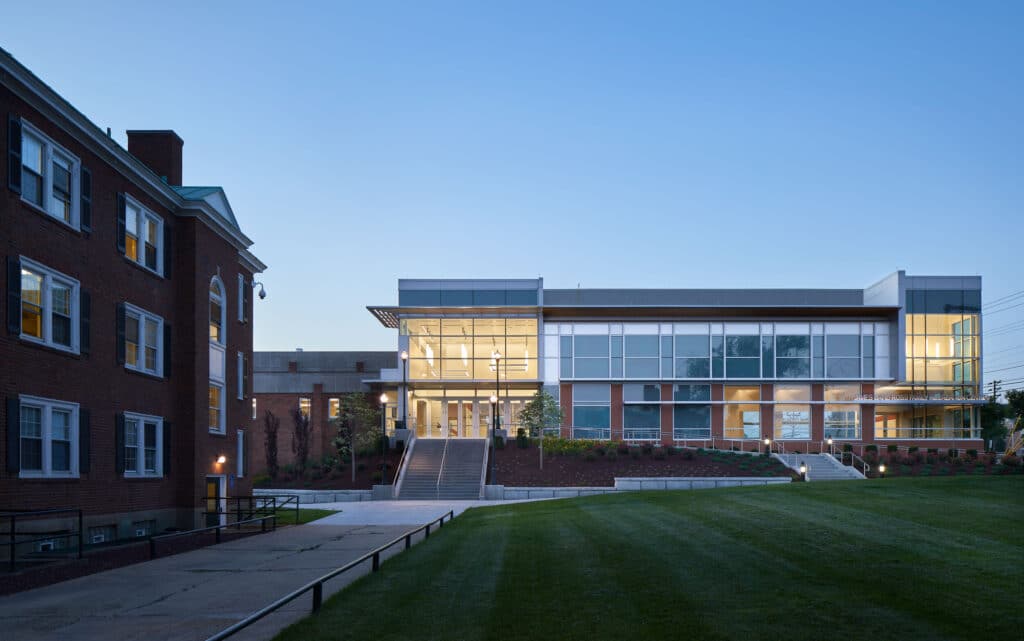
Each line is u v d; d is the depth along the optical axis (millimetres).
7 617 12586
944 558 14062
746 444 59312
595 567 15148
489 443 52375
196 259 29219
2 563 18562
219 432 31047
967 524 18031
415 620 11133
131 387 25672
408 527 27906
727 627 10039
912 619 10102
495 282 62469
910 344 59906
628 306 59719
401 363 59938
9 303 19688
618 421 60062
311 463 52938
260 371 62938
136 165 25547
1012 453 49656
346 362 63094
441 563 16625
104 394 24078
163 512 27484
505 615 11266
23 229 20375
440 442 52938
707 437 59812
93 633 11453
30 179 20984
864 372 60062
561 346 60844
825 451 57562
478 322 60938
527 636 10070
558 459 48906
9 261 19750
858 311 60250
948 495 24672
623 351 60625
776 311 60281
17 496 19891
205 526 29453
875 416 60531
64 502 21859
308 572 17047
